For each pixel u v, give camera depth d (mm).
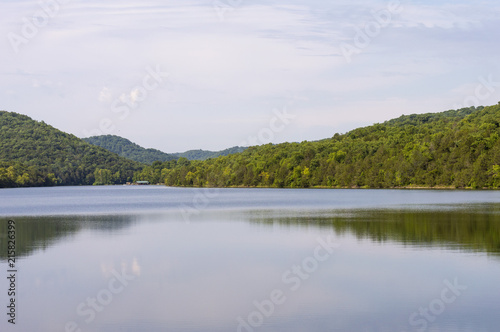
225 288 34844
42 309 30891
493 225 62562
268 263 42125
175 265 41875
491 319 27984
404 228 61469
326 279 36531
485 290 33031
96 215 91188
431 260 41625
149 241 54781
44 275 38969
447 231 57906
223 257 44969
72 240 56062
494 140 154375
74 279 37781
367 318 28469
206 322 28328
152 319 28875
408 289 33625
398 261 41531
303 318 28703
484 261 40969
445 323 27516
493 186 149250
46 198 168750
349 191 184750
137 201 141875
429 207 94062
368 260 42188
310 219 75562
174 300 32250
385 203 109812
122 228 67750
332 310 29922
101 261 43812
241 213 90125
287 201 126562
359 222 69625
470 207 91875
